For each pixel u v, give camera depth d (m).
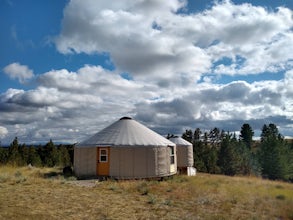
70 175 19.22
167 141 20.73
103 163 18.31
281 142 69.94
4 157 46.25
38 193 10.81
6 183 12.61
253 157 69.62
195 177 21.56
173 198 11.95
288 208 10.80
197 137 86.00
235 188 15.65
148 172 18.12
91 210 9.09
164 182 17.14
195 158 57.91
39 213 8.18
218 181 19.41
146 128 20.98
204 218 9.06
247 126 97.81
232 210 10.37
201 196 12.46
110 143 18.23
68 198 10.42
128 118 21.19
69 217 8.15
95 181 15.88
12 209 8.26
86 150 18.77
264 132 95.44
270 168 60.16
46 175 18.73
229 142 65.94
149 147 18.38
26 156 49.25
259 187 17.11
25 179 13.89
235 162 63.22
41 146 55.44
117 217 8.55
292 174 60.91
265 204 11.56
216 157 64.31
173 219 8.78
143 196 12.01
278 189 16.70
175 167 21.34
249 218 9.34
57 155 51.03
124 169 17.91
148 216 8.94
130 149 18.09
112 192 12.48
